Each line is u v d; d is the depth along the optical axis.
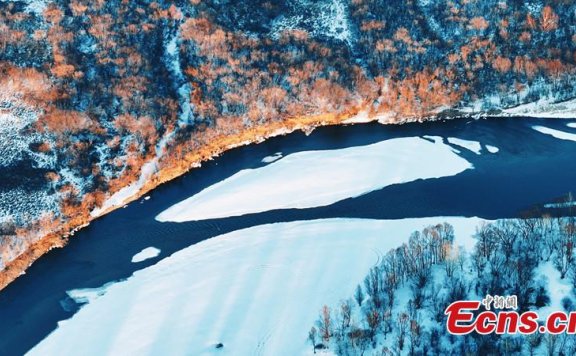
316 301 72.75
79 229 86.75
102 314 73.94
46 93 94.94
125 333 71.12
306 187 92.50
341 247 80.88
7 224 82.38
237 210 89.06
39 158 89.75
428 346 63.75
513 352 61.88
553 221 78.00
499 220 81.38
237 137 101.94
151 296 75.94
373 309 68.12
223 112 102.62
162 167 95.31
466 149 99.06
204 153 99.06
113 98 98.00
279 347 67.69
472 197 88.25
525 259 71.81
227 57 107.38
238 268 79.00
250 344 68.50
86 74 99.31
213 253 81.88
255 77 106.25
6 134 90.94
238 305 73.50
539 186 89.50
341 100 107.00
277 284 75.94
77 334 71.56
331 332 66.94
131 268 80.50
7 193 85.50
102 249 83.56
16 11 104.44
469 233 80.56
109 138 94.56
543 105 107.38
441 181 91.94
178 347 68.75
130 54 103.06
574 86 108.38
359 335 65.25
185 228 86.44
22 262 80.94
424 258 73.56
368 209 87.44
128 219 88.44
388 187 91.44
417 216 85.50
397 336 65.06
